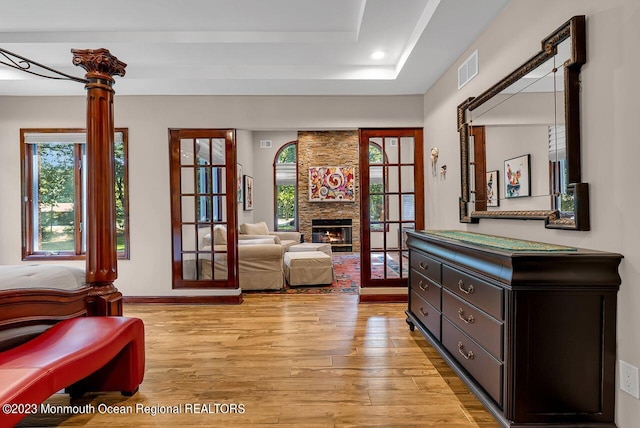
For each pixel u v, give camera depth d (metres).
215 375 2.27
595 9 1.57
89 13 2.66
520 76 2.10
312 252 5.31
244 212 7.49
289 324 3.26
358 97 4.08
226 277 4.15
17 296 1.78
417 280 2.82
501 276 1.55
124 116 4.02
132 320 2.04
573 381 1.51
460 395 2.02
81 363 1.59
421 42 2.79
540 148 1.94
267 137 8.42
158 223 4.04
